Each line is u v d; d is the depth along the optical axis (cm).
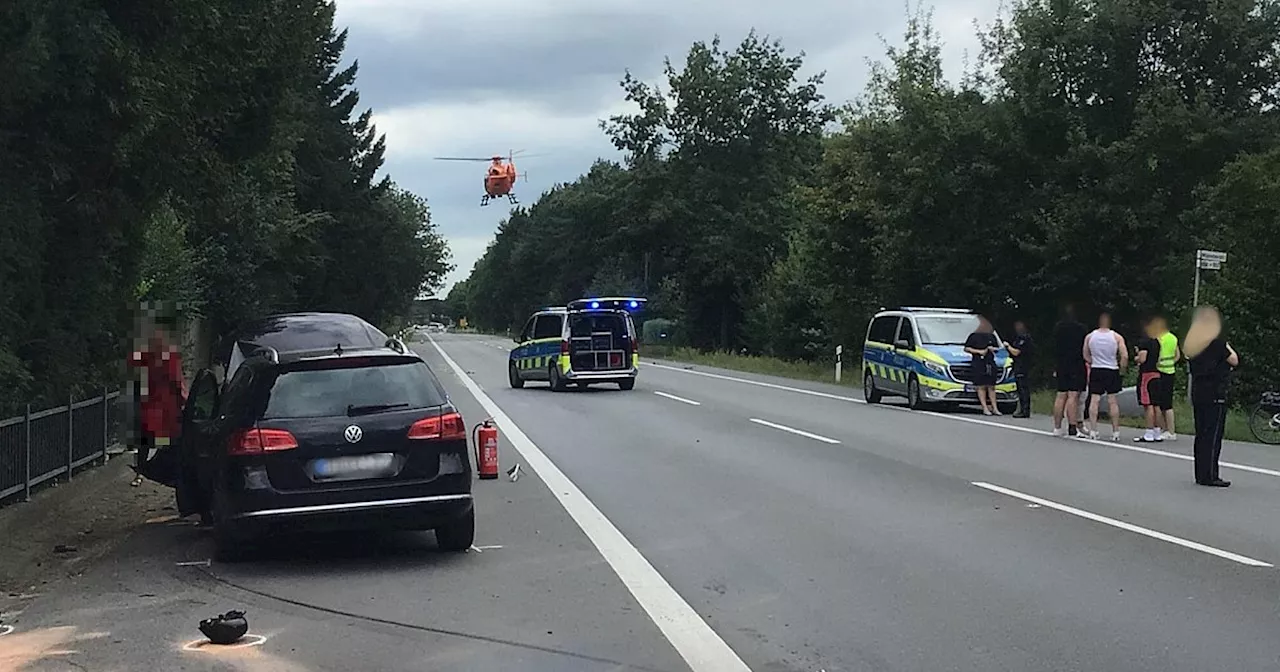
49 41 952
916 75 3691
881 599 773
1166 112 2964
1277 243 2502
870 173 3609
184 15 1109
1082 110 3228
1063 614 730
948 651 653
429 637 689
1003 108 3250
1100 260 3094
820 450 1612
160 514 1173
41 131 1055
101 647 673
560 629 705
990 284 3331
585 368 2869
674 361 5238
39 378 1192
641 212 7262
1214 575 836
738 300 7031
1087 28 3156
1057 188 3145
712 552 933
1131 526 1030
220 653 658
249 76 1355
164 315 1162
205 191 1324
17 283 1087
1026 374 2186
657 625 713
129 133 1081
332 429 889
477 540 995
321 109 4794
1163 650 651
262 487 873
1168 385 1734
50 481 1202
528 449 1648
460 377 3609
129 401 1157
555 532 1027
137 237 1343
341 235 5025
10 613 759
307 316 1498
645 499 1203
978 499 1185
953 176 3225
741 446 1667
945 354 2303
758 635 689
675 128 7269
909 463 1470
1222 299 2523
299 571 884
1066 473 1374
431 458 909
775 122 7331
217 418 952
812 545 956
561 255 11050
